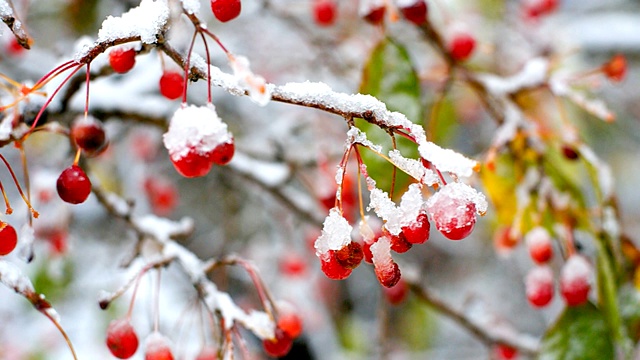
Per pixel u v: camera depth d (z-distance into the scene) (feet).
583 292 2.23
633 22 4.11
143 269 2.02
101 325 3.60
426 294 2.73
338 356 4.23
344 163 1.74
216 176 3.93
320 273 4.34
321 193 2.43
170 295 3.78
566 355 2.25
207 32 1.73
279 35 3.60
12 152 3.68
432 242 5.09
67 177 1.79
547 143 2.39
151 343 1.95
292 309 2.02
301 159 2.93
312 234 3.41
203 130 1.71
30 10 3.66
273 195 2.72
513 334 2.80
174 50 1.75
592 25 4.14
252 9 3.26
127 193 3.77
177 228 2.23
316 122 3.29
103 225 3.96
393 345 4.75
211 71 1.74
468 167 1.72
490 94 2.41
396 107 2.15
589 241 2.66
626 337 2.25
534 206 2.36
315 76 3.45
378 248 1.74
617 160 5.06
